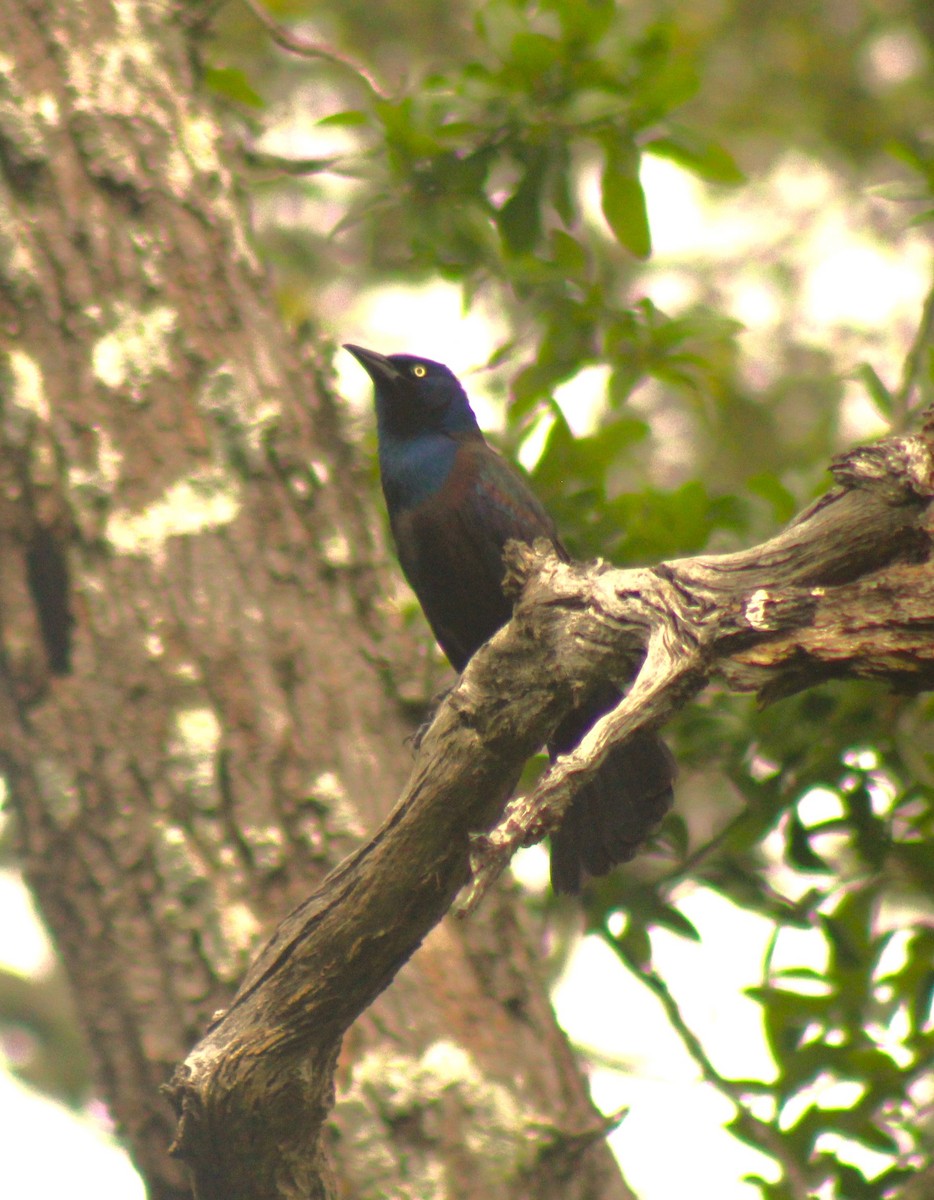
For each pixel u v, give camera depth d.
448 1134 8.21
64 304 9.43
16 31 9.91
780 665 5.21
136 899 8.55
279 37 11.20
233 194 10.29
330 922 6.11
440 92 11.07
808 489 10.90
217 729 8.76
